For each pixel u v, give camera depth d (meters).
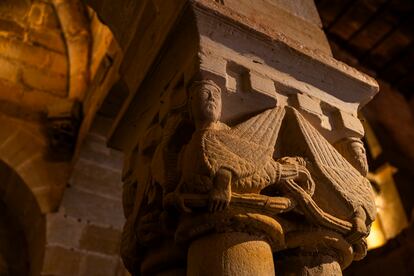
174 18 1.75
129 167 2.09
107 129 3.38
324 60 1.90
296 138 1.70
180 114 1.68
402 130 6.45
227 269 1.36
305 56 1.86
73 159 3.38
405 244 4.97
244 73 1.73
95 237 3.15
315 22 2.29
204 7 1.69
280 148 1.71
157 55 1.87
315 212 1.56
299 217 1.60
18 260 3.31
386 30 6.03
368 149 6.22
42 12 3.93
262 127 1.62
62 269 2.96
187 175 1.46
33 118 3.54
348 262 1.67
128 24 2.29
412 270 4.82
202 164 1.43
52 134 3.47
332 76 1.93
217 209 1.41
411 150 6.27
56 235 3.05
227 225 1.43
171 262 1.63
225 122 1.66
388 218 5.69
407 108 6.75
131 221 1.88
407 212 5.59
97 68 3.56
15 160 3.30
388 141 6.20
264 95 1.70
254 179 1.46
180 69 1.78
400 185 5.84
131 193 2.00
